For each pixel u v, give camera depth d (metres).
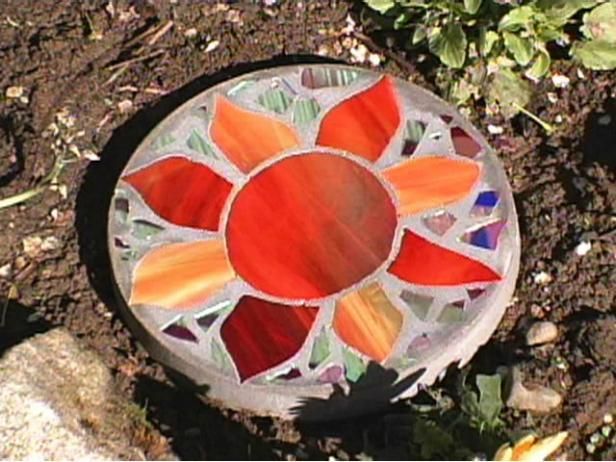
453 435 0.86
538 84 1.06
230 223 0.96
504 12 1.04
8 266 0.97
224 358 0.89
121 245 0.95
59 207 1.00
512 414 0.89
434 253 0.94
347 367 0.89
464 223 0.96
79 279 0.96
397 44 1.09
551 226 0.99
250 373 0.89
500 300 0.92
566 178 1.01
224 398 0.89
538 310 0.95
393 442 0.88
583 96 1.06
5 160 1.02
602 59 1.06
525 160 1.03
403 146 1.00
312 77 1.04
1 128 1.04
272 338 0.90
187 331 0.91
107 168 1.02
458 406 0.88
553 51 1.09
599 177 1.01
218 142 1.00
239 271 0.94
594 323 0.93
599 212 0.99
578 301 0.95
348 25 1.10
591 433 0.89
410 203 0.97
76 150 1.02
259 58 1.08
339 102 1.02
